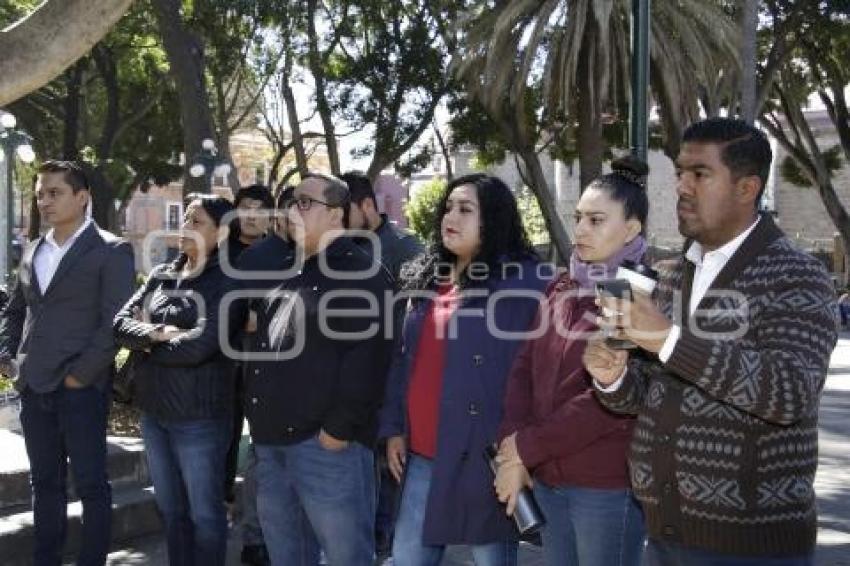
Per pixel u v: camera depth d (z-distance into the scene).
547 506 3.81
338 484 4.32
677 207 2.91
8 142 17.94
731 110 24.19
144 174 32.97
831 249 53.38
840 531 6.89
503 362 4.03
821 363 2.62
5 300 7.36
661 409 2.86
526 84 22.92
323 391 4.27
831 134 49.44
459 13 23.69
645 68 8.45
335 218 4.41
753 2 17.31
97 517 5.16
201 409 4.98
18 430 7.57
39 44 4.88
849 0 25.31
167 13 15.64
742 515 2.73
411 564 4.16
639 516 3.65
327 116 24.75
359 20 24.94
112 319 5.08
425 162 26.94
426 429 4.14
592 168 21.95
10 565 5.52
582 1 21.06
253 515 5.88
